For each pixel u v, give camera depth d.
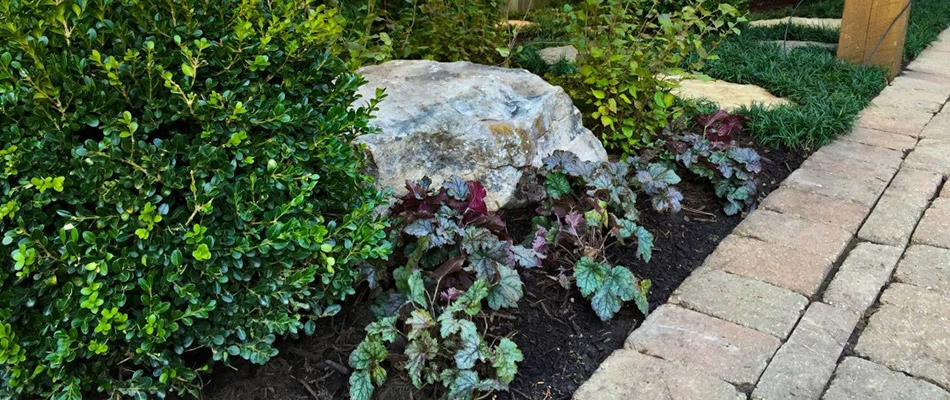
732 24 3.96
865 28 5.59
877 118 4.75
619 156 3.90
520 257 2.68
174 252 1.92
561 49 6.26
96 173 1.90
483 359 2.23
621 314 2.70
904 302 2.73
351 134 2.43
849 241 3.21
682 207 3.51
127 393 2.02
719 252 3.11
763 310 2.68
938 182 3.77
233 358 2.35
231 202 2.05
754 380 2.33
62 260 1.91
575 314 2.68
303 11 2.60
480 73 3.55
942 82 5.62
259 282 2.15
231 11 2.21
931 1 8.73
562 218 3.08
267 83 2.22
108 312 1.86
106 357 2.06
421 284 2.40
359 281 2.51
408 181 2.81
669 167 3.65
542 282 2.82
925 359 2.41
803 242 3.17
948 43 7.06
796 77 5.27
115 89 1.96
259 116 2.10
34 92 1.86
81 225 1.96
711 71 5.71
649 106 3.94
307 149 2.23
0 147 1.92
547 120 3.37
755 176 3.77
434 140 3.03
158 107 2.00
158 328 1.92
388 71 3.54
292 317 2.21
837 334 2.56
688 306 2.72
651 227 3.28
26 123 1.91
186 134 2.11
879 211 3.45
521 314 2.65
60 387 1.98
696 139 3.71
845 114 4.50
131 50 1.92
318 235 2.08
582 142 3.57
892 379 2.32
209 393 2.24
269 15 2.27
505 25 5.46
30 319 1.97
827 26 7.07
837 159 4.07
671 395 2.25
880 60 5.66
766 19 7.99
